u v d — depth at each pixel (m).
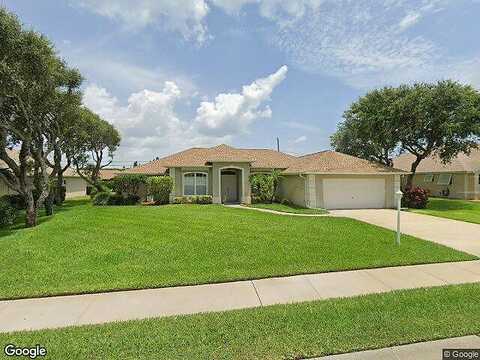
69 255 8.26
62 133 17.66
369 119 24.58
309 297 5.58
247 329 4.30
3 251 8.73
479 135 21.78
